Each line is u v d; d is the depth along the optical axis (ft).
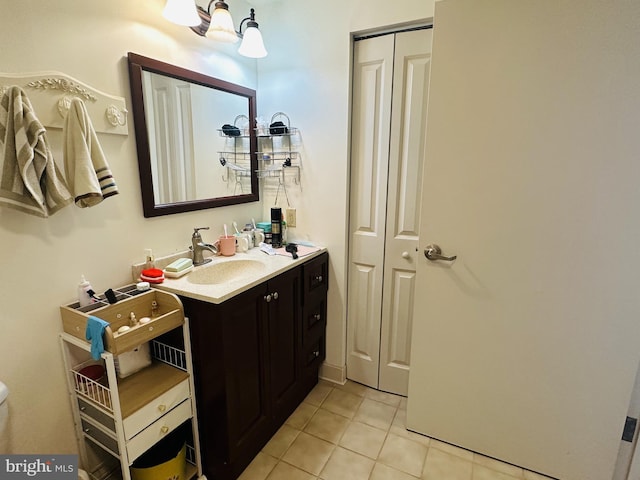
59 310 4.08
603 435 4.68
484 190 4.72
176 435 4.88
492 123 4.53
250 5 6.47
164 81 5.00
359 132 6.29
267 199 7.24
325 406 6.48
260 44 5.58
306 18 6.18
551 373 4.80
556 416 4.88
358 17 5.74
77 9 3.94
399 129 5.96
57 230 3.98
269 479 4.92
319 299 6.66
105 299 4.30
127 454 3.77
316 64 6.24
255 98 6.81
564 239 4.43
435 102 4.77
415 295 5.39
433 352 5.45
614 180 4.10
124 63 4.47
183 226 5.56
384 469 5.11
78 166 3.77
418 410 5.73
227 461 4.69
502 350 5.02
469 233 4.90
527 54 4.23
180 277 4.99
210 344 4.38
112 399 3.59
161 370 4.51
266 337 5.19
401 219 6.23
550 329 4.70
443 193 4.95
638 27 3.76
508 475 5.06
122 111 4.45
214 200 6.06
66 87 3.85
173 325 4.16
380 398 6.73
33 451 4.02
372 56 5.92
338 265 6.74
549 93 4.21
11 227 3.61
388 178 6.18
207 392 4.57
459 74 4.58
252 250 6.50
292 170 6.83
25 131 3.41
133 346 3.69
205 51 5.64
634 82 3.86
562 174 4.31
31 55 3.60
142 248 4.95
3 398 3.33
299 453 5.38
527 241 4.62
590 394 4.65
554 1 4.01
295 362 6.14
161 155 5.05
